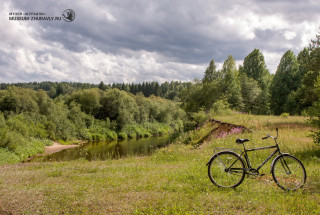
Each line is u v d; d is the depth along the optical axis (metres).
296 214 3.85
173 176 6.67
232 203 4.34
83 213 4.29
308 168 6.86
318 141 9.44
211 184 5.48
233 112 30.92
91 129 52.94
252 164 7.21
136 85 150.75
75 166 10.77
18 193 5.48
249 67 67.38
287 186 5.13
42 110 49.00
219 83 50.19
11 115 41.25
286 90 48.34
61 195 5.24
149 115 75.75
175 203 4.36
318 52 20.80
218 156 5.46
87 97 63.41
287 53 51.12
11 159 24.12
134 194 5.11
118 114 62.53
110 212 4.28
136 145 38.75
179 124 75.88
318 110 9.59
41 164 12.49
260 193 4.83
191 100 48.19
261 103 52.22
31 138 34.06
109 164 11.39
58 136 41.75
